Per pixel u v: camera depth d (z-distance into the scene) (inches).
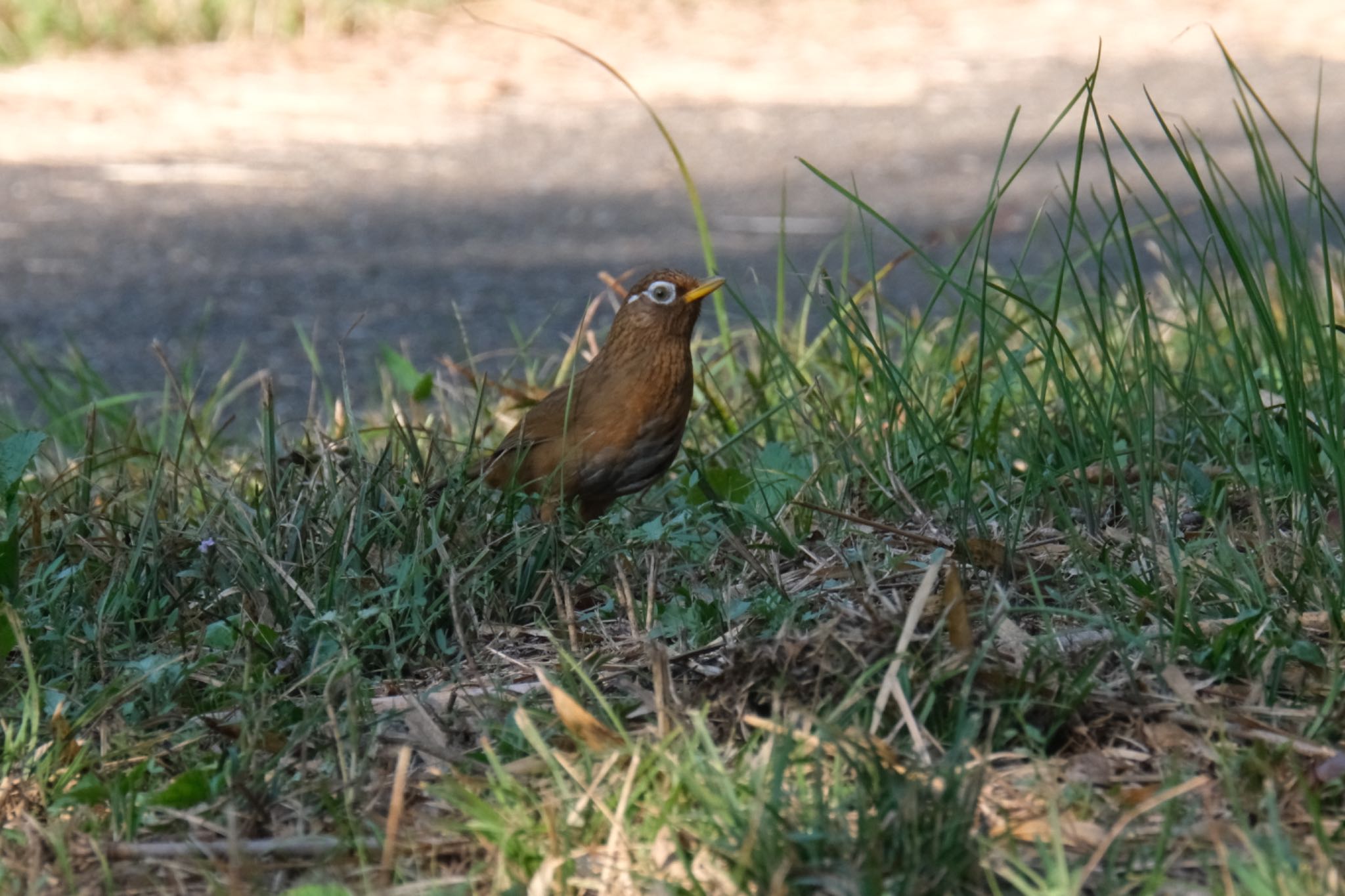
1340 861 203.8
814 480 353.4
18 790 236.7
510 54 1146.7
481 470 362.9
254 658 280.1
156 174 858.8
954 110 996.6
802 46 1190.3
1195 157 859.4
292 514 317.7
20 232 753.0
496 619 305.3
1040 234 722.8
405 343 520.7
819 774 210.2
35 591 306.5
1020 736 239.3
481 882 210.5
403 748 221.3
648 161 888.3
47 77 1062.4
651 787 222.8
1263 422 327.6
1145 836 212.8
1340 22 1236.5
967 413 415.5
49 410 486.3
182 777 233.6
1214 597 284.0
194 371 573.6
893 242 722.2
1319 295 492.4
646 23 1248.8
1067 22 1266.0
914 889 194.2
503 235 747.4
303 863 217.5
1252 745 231.1
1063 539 326.0
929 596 276.8
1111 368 352.8
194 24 1155.9
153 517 317.4
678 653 276.4
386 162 890.1
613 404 351.9
